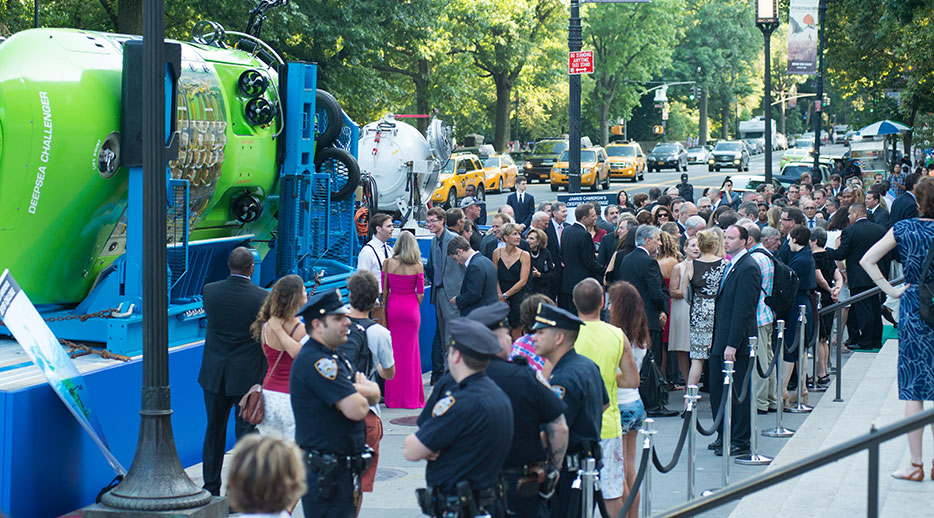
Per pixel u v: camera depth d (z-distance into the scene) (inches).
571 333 235.6
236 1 1144.2
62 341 348.8
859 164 1525.6
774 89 5007.4
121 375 331.9
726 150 2539.4
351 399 228.7
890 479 287.4
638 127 4099.4
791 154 1961.1
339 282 499.2
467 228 506.9
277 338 285.0
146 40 277.1
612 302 315.9
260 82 420.5
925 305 271.3
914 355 278.1
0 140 323.6
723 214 523.8
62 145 333.1
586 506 221.6
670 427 431.2
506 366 212.5
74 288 366.0
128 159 345.1
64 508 303.7
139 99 345.7
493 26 1850.4
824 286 500.4
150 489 280.7
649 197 756.0
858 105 2871.6
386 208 804.6
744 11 4151.1
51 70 335.9
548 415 211.9
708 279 410.6
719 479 346.0
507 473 210.4
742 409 378.3
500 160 1819.6
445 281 481.1
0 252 339.3
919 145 1525.6
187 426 370.6
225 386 316.5
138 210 348.5
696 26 4116.6
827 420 406.9
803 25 1305.4
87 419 294.0
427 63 1715.1
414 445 190.7
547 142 2059.5
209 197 409.4
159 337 282.8
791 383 484.4
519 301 492.4
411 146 799.7
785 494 307.3
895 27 1259.2
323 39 1264.8
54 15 1124.5
